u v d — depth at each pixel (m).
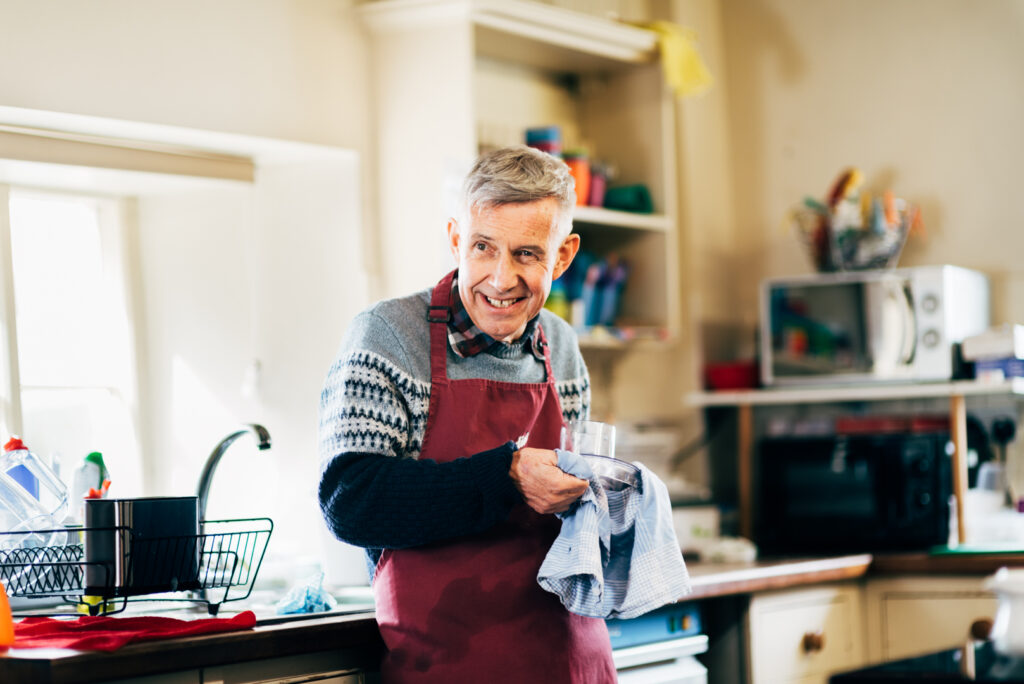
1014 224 3.39
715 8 3.88
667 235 3.37
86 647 1.57
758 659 2.73
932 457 3.05
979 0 3.46
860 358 3.25
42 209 2.60
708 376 3.64
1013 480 3.32
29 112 2.31
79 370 2.65
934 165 3.52
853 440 3.12
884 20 3.61
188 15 2.56
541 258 1.77
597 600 1.73
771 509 3.25
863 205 3.36
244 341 2.77
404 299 1.86
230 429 2.74
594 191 3.23
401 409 1.79
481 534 1.79
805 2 3.75
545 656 1.78
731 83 3.87
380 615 1.83
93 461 2.22
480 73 3.24
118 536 1.75
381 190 2.91
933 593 2.96
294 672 1.81
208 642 1.67
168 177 2.64
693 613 2.57
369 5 2.87
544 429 1.91
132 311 2.73
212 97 2.59
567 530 1.72
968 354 3.14
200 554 1.88
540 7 2.94
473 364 1.86
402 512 1.68
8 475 2.05
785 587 2.83
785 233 3.77
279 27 2.73
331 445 1.74
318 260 2.81
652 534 1.79
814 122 3.73
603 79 3.50
